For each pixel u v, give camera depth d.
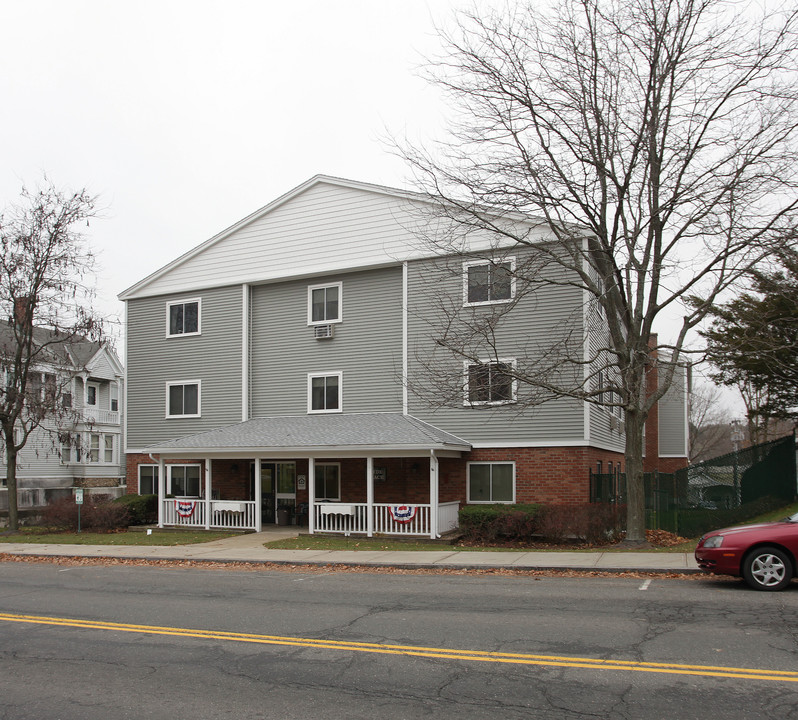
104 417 44.62
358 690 6.66
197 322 27.11
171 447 23.62
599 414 22.30
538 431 21.11
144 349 28.11
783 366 18.80
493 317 17.77
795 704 6.00
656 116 16.92
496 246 19.83
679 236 16.89
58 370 26.42
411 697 6.42
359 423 22.70
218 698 6.55
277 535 21.75
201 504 24.05
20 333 25.09
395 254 23.61
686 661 7.28
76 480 42.59
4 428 25.31
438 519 20.16
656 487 20.42
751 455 22.19
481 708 6.08
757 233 16.09
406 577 14.01
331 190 24.92
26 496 36.12
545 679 6.82
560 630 8.77
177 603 11.38
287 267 25.41
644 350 17.62
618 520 18.92
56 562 17.88
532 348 21.39
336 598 11.52
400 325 23.61
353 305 24.52
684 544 17.69
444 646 8.13
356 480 23.92
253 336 26.19
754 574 11.29
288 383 25.38
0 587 13.59
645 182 16.88
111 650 8.41
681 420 35.81
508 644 8.14
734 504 21.44
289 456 22.28
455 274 19.36
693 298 19.53
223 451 22.72
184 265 27.50
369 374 24.00
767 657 7.36
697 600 10.54
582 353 20.83
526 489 21.14
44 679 7.32
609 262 17.86
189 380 27.00
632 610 9.90
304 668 7.40
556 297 21.34
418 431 20.92
